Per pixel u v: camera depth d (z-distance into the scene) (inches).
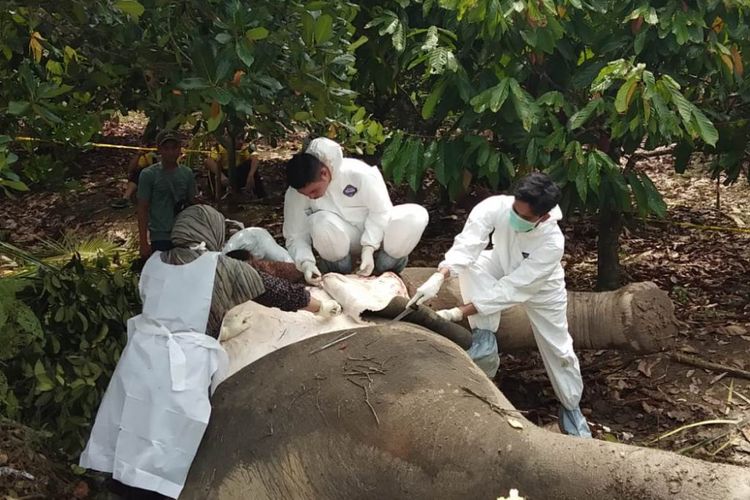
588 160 226.7
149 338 153.5
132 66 171.8
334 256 181.8
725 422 204.1
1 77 179.8
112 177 496.7
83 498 165.9
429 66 229.1
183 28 154.9
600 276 288.2
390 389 145.5
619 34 231.8
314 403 147.1
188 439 148.9
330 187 178.2
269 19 154.7
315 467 142.9
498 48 231.8
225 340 164.4
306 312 169.6
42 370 173.3
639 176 246.1
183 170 269.3
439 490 134.7
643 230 366.0
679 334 258.8
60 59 194.7
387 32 239.5
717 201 392.5
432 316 175.6
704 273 315.0
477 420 139.0
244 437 148.3
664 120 206.8
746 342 251.0
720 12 225.0
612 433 210.7
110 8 154.8
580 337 217.5
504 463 132.6
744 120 261.4
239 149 428.5
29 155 231.0
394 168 245.0
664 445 203.3
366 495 139.8
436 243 354.0
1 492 156.1
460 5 216.5
